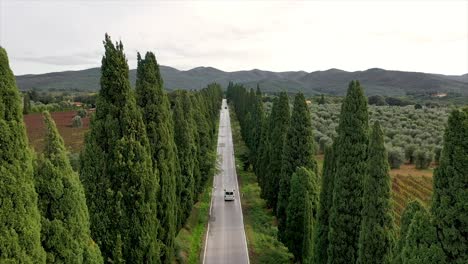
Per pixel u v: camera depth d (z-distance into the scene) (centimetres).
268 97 12469
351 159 1636
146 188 1553
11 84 877
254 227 3186
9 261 829
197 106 4134
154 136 1894
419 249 998
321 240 1848
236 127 9488
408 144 5572
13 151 859
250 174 5200
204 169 3794
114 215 1481
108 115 1499
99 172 1483
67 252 1042
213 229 3162
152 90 1941
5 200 833
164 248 1856
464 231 912
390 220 1370
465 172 909
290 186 2633
